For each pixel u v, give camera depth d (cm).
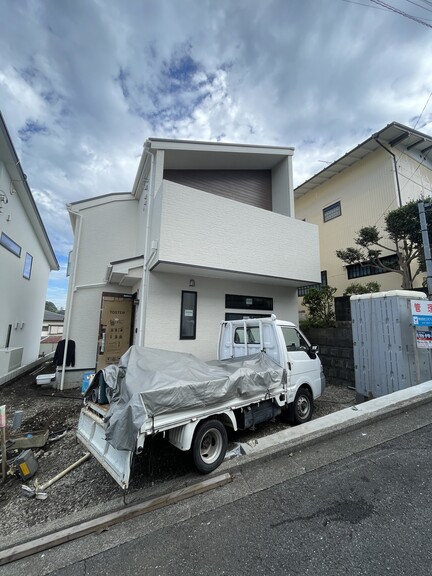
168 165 828
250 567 181
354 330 599
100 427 299
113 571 186
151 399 253
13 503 272
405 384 496
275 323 463
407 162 1069
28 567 195
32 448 389
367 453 317
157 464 325
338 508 232
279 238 762
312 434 358
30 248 1176
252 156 855
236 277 741
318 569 176
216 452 311
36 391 739
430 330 530
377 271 1055
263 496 257
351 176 1201
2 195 806
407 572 169
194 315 701
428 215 711
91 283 849
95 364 810
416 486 253
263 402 397
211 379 314
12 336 991
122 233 914
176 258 590
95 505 258
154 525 228
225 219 670
